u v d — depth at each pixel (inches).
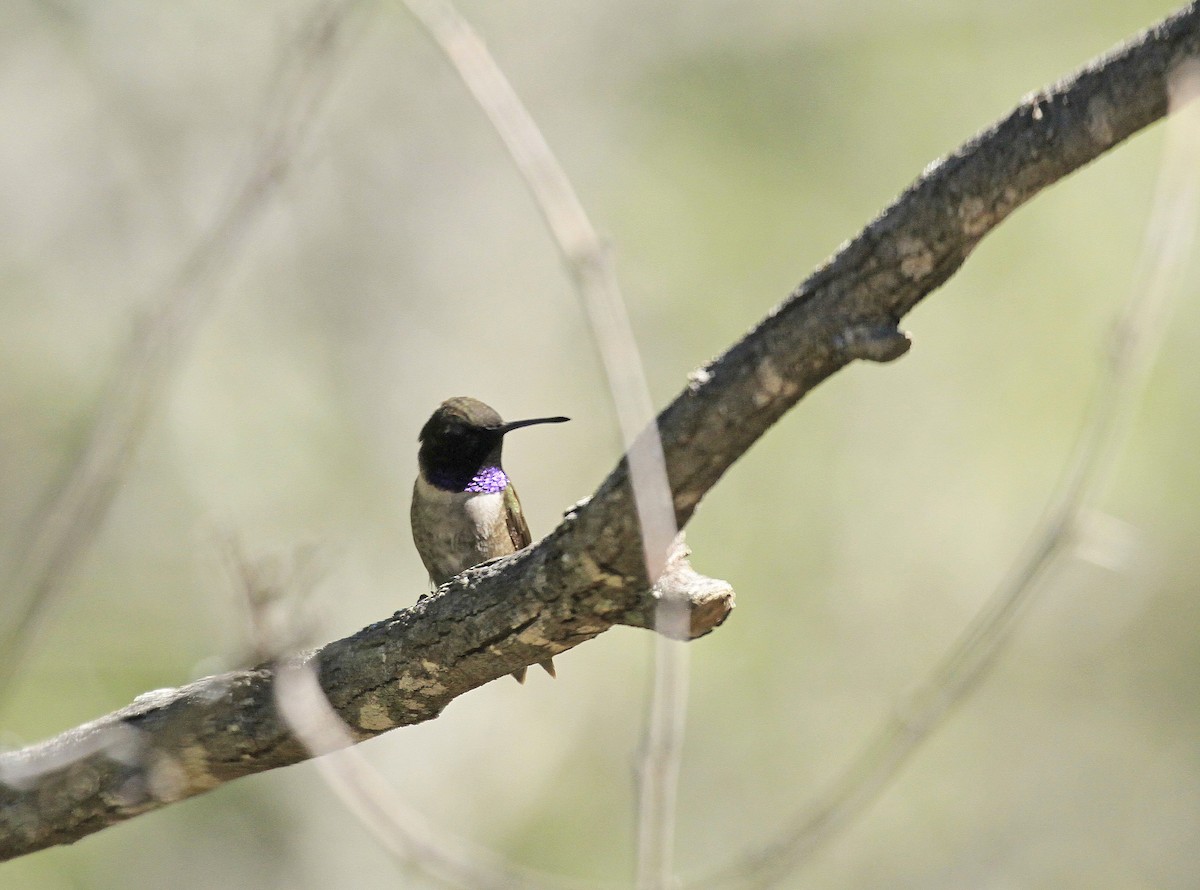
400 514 609.9
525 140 168.2
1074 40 644.7
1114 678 629.9
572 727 597.0
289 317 609.9
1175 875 595.8
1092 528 222.5
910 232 140.7
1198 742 616.1
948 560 608.7
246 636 172.9
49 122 579.8
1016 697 628.1
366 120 625.3
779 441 615.8
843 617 597.6
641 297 627.5
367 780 184.9
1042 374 625.0
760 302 632.4
